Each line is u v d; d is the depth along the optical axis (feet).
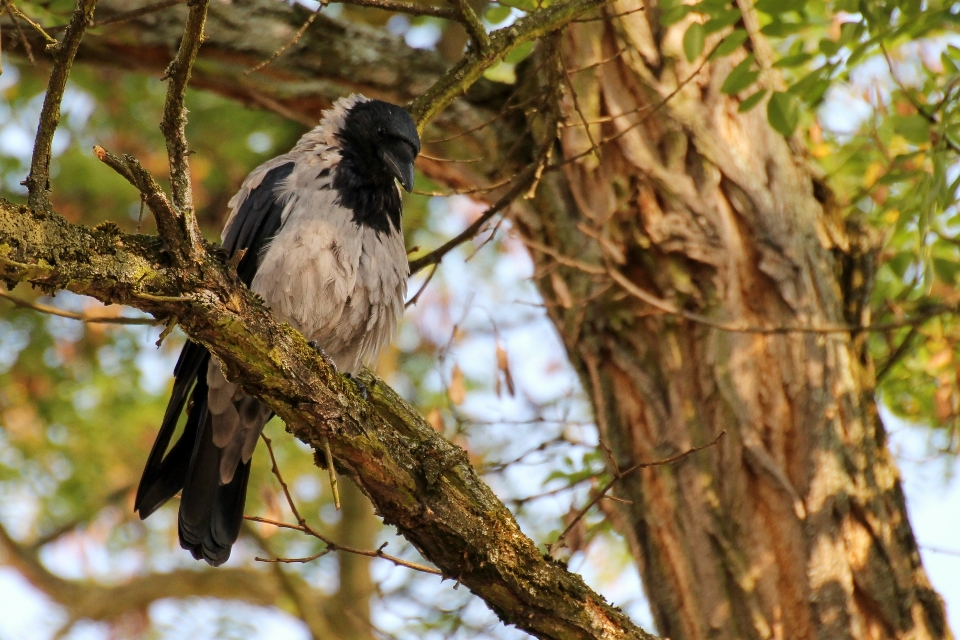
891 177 34.12
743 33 29.32
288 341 20.72
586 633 22.99
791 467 29.35
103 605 53.06
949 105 31.83
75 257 17.29
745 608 28.37
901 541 29.43
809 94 29.86
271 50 36.63
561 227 33.32
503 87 36.37
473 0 36.63
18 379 55.01
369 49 37.19
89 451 56.39
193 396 30.42
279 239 29.25
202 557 28.53
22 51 36.24
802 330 28.76
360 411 21.89
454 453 22.90
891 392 41.68
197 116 54.60
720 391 29.96
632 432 30.91
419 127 30.45
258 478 53.62
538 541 43.11
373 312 30.27
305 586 50.19
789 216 31.65
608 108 32.42
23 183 17.38
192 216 18.42
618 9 32.63
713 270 30.83
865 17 30.12
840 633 27.68
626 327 31.45
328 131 31.40
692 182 31.63
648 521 30.14
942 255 38.11
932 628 28.55
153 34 36.47
